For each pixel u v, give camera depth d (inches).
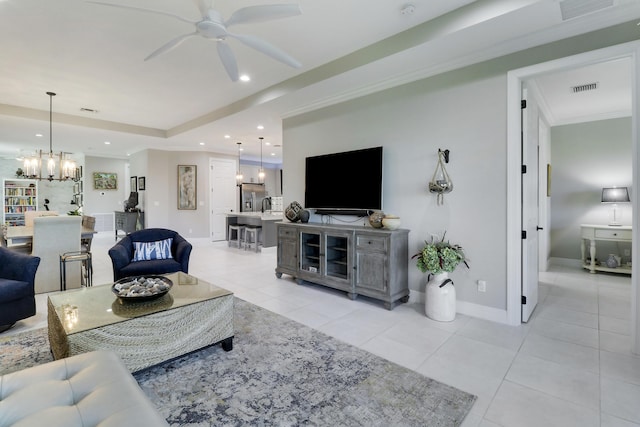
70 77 154.9
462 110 127.0
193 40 120.0
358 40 122.9
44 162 318.3
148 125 256.1
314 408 71.7
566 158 217.3
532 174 128.0
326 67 143.7
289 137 200.7
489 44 111.9
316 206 179.3
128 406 46.8
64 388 50.2
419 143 139.6
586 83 150.5
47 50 127.9
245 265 226.4
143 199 326.6
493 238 121.2
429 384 81.2
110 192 385.1
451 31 104.0
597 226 195.0
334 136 173.8
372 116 156.1
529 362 92.0
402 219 146.4
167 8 101.3
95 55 132.3
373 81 147.8
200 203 335.6
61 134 253.1
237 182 344.8
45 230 156.5
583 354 96.6
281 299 149.6
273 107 184.1
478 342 104.7
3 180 370.6
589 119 207.2
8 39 118.9
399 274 139.1
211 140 283.7
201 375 85.0
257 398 75.3
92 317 80.9
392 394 77.0
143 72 149.7
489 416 69.4
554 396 76.3
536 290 138.6
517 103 114.9
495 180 120.0
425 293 137.1
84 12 102.2
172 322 86.4
